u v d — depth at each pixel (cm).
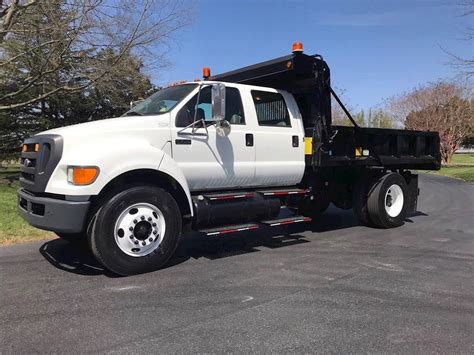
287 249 678
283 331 383
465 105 3506
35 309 431
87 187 507
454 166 3381
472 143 5409
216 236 770
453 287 500
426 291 486
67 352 345
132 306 439
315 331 383
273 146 696
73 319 407
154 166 554
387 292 482
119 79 1516
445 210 1094
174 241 569
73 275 541
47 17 1287
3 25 1298
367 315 419
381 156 837
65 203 503
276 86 788
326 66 735
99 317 412
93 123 556
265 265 588
